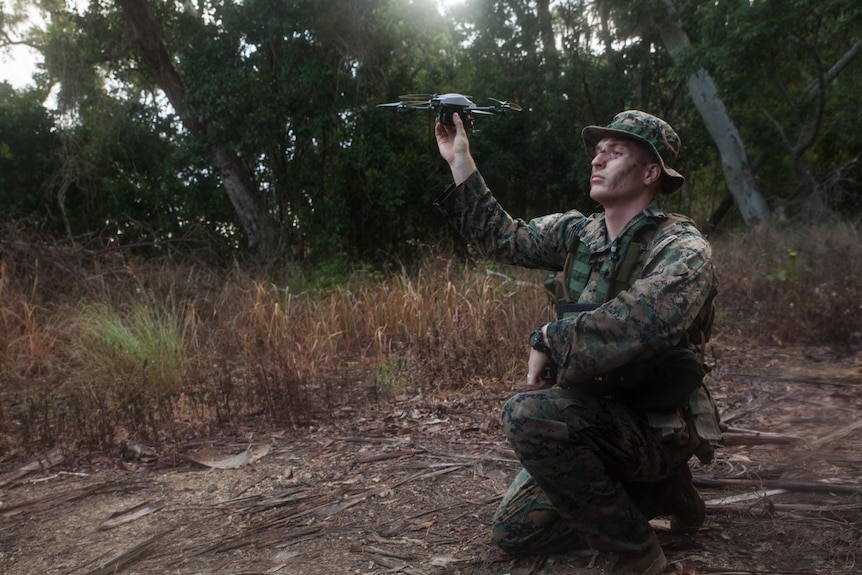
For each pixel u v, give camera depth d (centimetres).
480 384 490
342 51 1306
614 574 221
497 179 1548
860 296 626
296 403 435
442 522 282
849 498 276
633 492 235
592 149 234
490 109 250
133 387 463
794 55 1423
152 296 748
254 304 665
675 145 220
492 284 707
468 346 529
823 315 598
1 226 916
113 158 1528
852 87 1495
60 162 1480
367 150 1307
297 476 341
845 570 224
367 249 1481
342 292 751
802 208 1359
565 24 1639
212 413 446
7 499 333
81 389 493
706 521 264
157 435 399
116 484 340
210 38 1286
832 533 248
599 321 191
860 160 1509
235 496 321
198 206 1422
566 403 206
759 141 1584
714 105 1447
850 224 1073
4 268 754
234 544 271
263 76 1317
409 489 317
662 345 190
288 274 1135
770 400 434
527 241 246
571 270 228
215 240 1333
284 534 278
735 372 514
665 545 246
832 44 1433
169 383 496
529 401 209
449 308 614
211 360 567
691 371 202
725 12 1237
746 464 325
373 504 303
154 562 261
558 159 1555
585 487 210
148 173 1532
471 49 1603
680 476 236
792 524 257
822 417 389
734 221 1786
